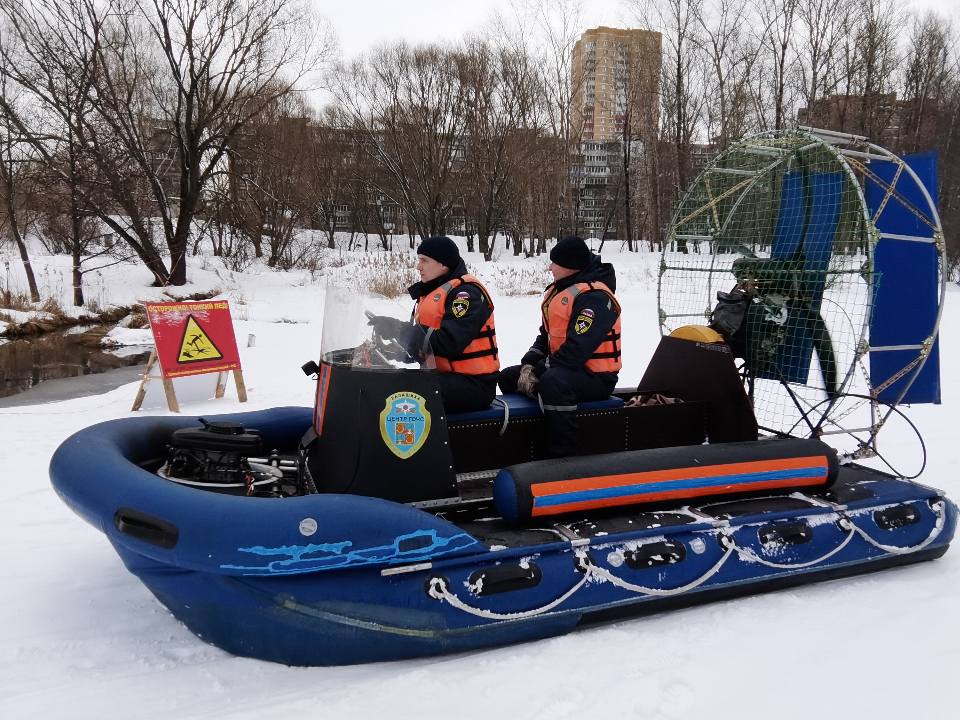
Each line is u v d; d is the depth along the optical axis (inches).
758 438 171.8
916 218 163.8
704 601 136.4
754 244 185.9
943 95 1179.3
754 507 144.4
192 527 108.3
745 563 135.6
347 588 112.5
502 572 117.8
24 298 700.7
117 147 799.7
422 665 115.0
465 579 116.1
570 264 165.5
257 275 941.8
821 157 165.9
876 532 147.7
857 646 119.3
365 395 128.5
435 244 153.6
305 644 113.5
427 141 1326.3
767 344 173.8
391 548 112.4
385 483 129.3
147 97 869.8
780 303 169.3
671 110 1323.8
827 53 1122.7
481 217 1389.0
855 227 159.5
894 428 255.1
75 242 731.4
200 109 837.8
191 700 105.3
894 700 104.0
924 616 130.3
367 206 1727.4
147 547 111.2
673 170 1353.3
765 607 134.7
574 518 134.4
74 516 178.4
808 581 145.3
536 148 1268.5
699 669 112.0
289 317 653.3
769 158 183.2
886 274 165.2
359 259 1104.8
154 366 293.4
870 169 164.7
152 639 123.3
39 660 115.7
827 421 174.2
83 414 286.5
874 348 158.7
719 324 178.5
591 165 1775.3
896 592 141.3
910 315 166.6
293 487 138.3
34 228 1058.1
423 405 132.1
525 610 118.2
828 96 1117.7
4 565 151.0
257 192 998.4
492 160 1267.2
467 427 151.3
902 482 160.9
